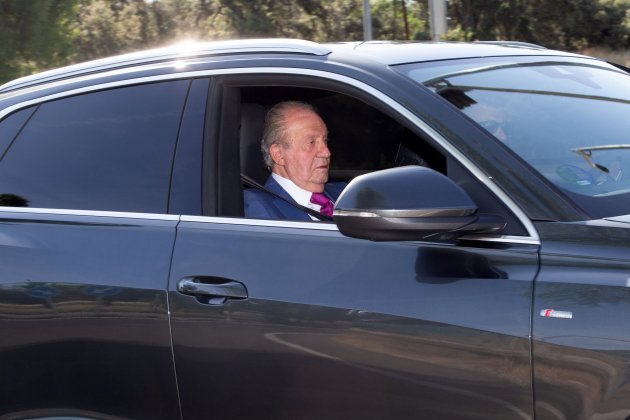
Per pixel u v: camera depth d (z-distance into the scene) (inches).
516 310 92.9
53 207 126.1
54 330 120.0
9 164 132.0
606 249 92.4
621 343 87.5
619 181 106.4
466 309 95.0
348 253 104.7
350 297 101.7
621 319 88.1
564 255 93.7
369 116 165.2
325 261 105.5
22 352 122.6
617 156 111.2
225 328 108.9
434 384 96.3
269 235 111.0
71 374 119.8
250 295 107.7
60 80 135.3
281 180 135.4
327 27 1616.6
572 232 94.8
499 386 93.0
